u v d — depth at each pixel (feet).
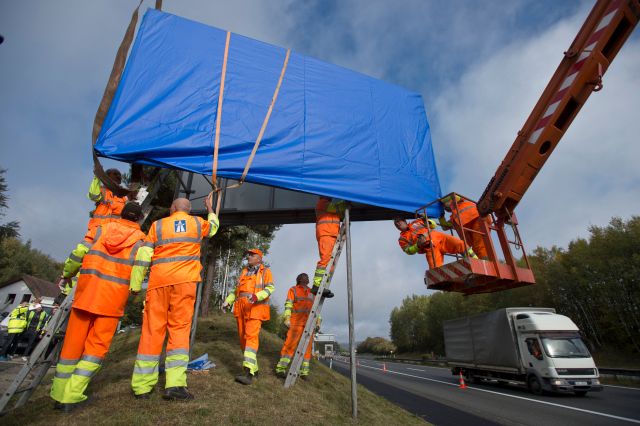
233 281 114.83
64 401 10.44
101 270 11.57
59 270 240.73
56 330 11.84
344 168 19.17
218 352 22.65
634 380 54.03
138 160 14.29
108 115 14.37
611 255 107.86
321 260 20.58
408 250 22.81
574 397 39.42
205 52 17.72
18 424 9.61
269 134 17.51
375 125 21.58
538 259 139.74
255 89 18.20
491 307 148.97
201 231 13.56
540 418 28.09
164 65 16.40
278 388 16.51
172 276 12.34
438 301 208.95
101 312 11.27
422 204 21.36
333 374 34.22
